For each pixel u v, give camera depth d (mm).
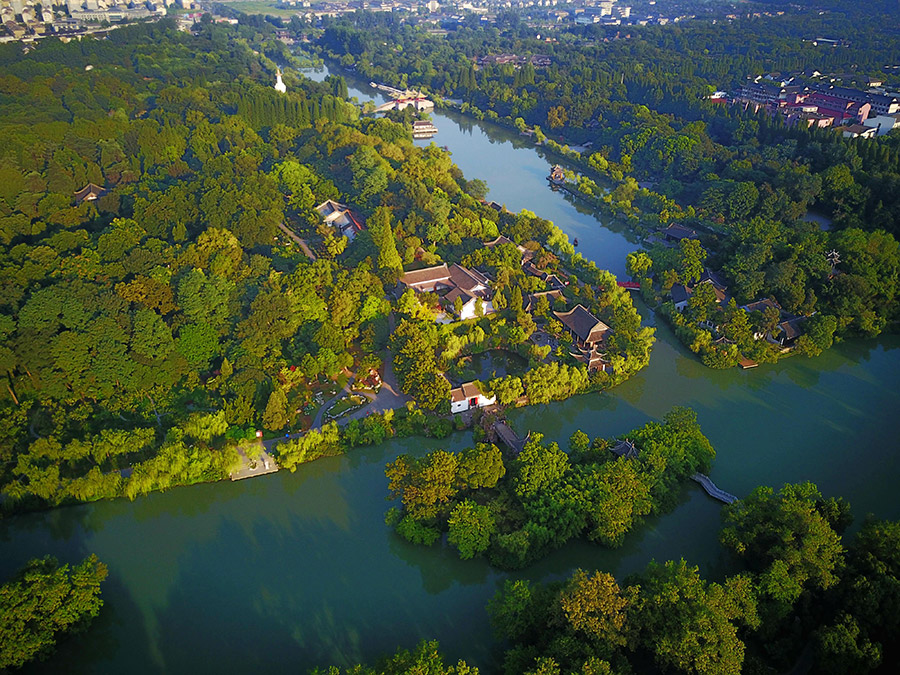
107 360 173500
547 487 143375
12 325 174500
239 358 183125
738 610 111500
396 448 171000
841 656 108375
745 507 134750
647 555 141125
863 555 122250
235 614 129500
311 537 147000
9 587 117312
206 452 157250
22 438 162750
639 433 162125
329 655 121438
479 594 133625
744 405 190750
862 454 171625
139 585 135500
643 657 114750
